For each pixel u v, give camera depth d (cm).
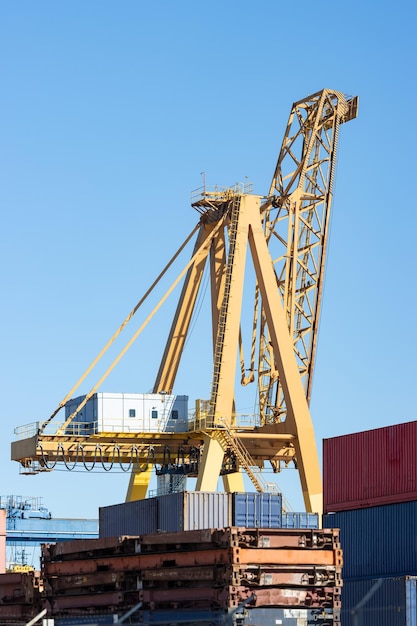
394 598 5609
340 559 5134
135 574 5366
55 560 5816
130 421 8750
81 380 8738
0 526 7800
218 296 9262
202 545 5106
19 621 6138
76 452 8644
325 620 5081
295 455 8700
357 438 6981
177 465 9019
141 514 6303
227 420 8550
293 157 9794
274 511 6056
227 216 9094
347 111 9744
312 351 9606
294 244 9562
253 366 9662
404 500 6550
